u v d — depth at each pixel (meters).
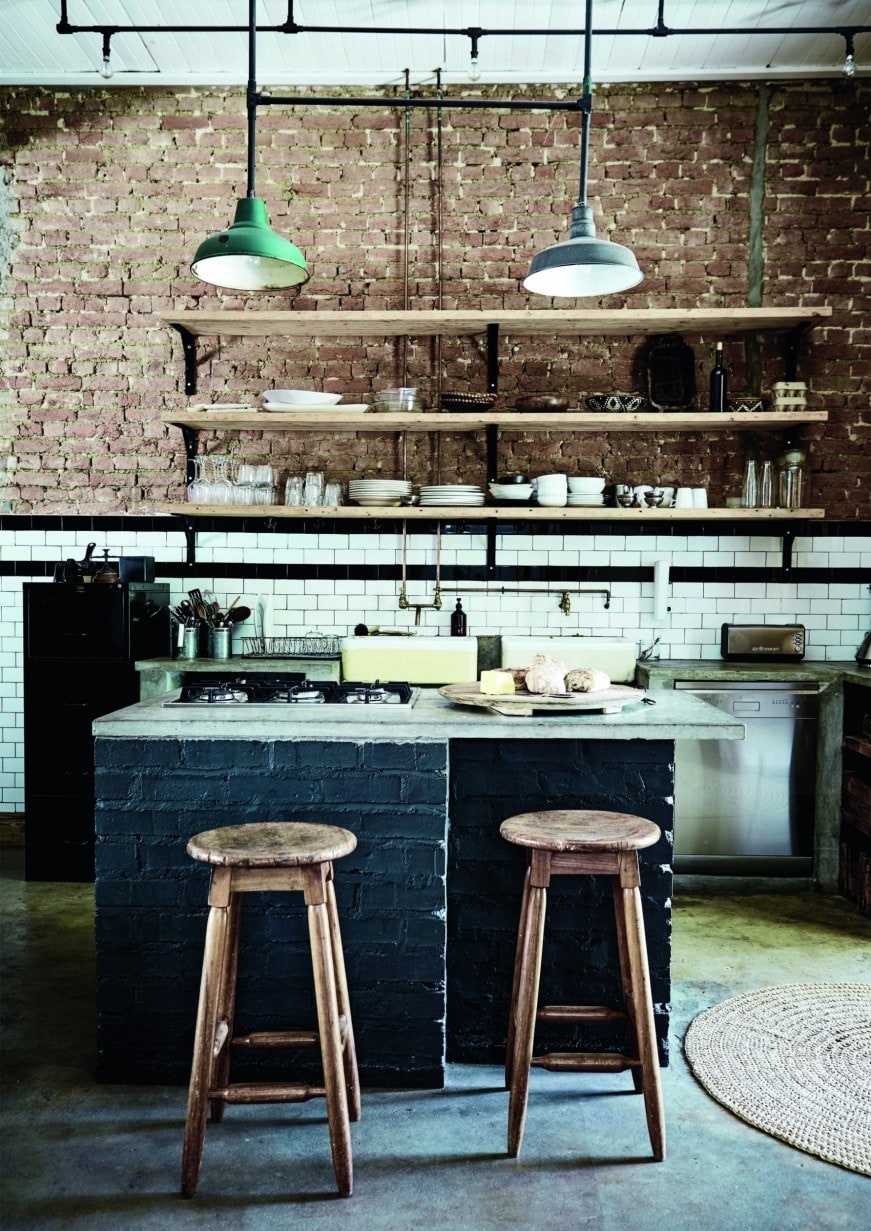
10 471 5.48
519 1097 2.34
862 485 5.34
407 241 5.38
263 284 3.84
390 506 5.05
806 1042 2.93
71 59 5.14
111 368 5.45
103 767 2.70
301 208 5.41
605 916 2.78
